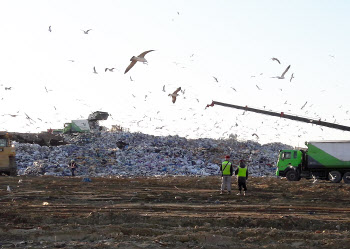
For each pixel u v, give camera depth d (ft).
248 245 39.50
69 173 143.13
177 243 39.91
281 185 99.55
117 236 41.50
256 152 185.98
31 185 92.27
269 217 51.70
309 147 124.16
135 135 196.44
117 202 67.87
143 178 125.70
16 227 45.16
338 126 124.47
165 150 175.73
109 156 165.68
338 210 60.59
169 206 62.75
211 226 48.32
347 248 38.75
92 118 224.53
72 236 41.98
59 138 213.05
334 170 122.42
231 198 74.13
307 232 44.70
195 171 155.22
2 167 125.49
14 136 204.54
